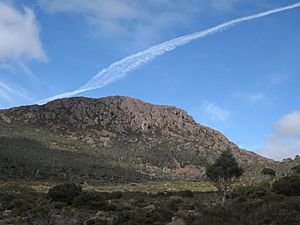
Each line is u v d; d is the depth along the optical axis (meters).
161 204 41.91
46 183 110.88
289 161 105.50
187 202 45.12
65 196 43.72
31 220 27.69
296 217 17.58
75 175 145.38
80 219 29.97
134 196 58.59
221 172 44.25
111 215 32.91
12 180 114.94
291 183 41.38
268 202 21.75
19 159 147.12
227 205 23.14
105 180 143.12
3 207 37.91
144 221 26.20
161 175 196.75
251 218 18.88
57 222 26.77
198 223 20.81
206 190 78.19
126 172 176.75
